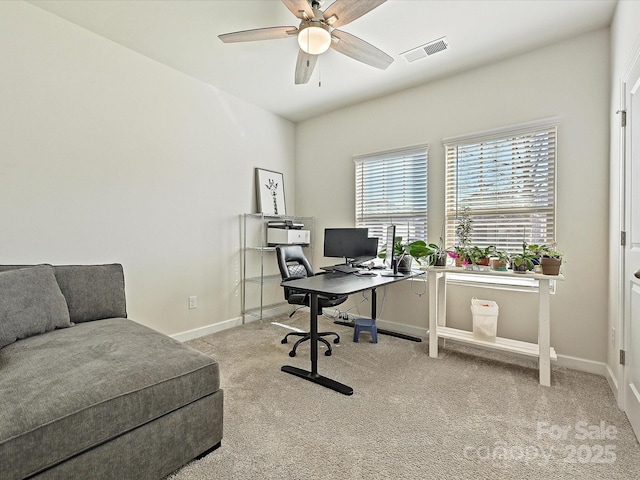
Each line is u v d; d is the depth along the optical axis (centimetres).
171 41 258
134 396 127
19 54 213
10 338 164
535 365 255
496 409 191
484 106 288
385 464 146
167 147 297
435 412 188
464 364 257
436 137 317
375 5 183
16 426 102
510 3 210
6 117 209
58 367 136
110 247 260
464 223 284
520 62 270
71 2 214
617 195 207
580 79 245
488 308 262
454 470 142
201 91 324
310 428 172
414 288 334
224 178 348
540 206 266
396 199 351
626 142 189
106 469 119
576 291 248
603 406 194
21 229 216
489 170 290
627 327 185
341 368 249
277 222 395
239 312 367
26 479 102
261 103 377
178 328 309
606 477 138
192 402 147
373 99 362
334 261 403
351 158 383
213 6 217
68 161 236
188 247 316
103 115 254
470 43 254
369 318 348
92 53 247
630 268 182
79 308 210
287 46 264
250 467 144
